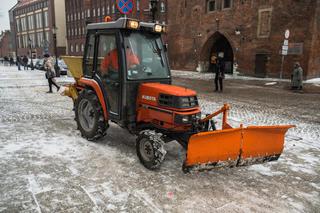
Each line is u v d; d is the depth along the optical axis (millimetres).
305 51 18828
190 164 4023
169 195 3918
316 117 8797
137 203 3693
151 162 4586
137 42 5133
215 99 11867
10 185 4098
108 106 5551
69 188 4047
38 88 14492
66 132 6707
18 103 10312
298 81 15047
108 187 4102
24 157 5137
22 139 6137
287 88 15852
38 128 7016
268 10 20531
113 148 5668
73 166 4785
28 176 4391
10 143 5863
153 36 5398
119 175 4488
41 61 32688
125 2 7840
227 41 26250
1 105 9906
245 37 22562
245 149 4410
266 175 4664
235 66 23766
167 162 5051
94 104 5719
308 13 18297
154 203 3705
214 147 4125
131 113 5102
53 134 6535
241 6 22484
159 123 4742
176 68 30641
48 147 5668
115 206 3615
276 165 5082
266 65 21312
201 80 19922
